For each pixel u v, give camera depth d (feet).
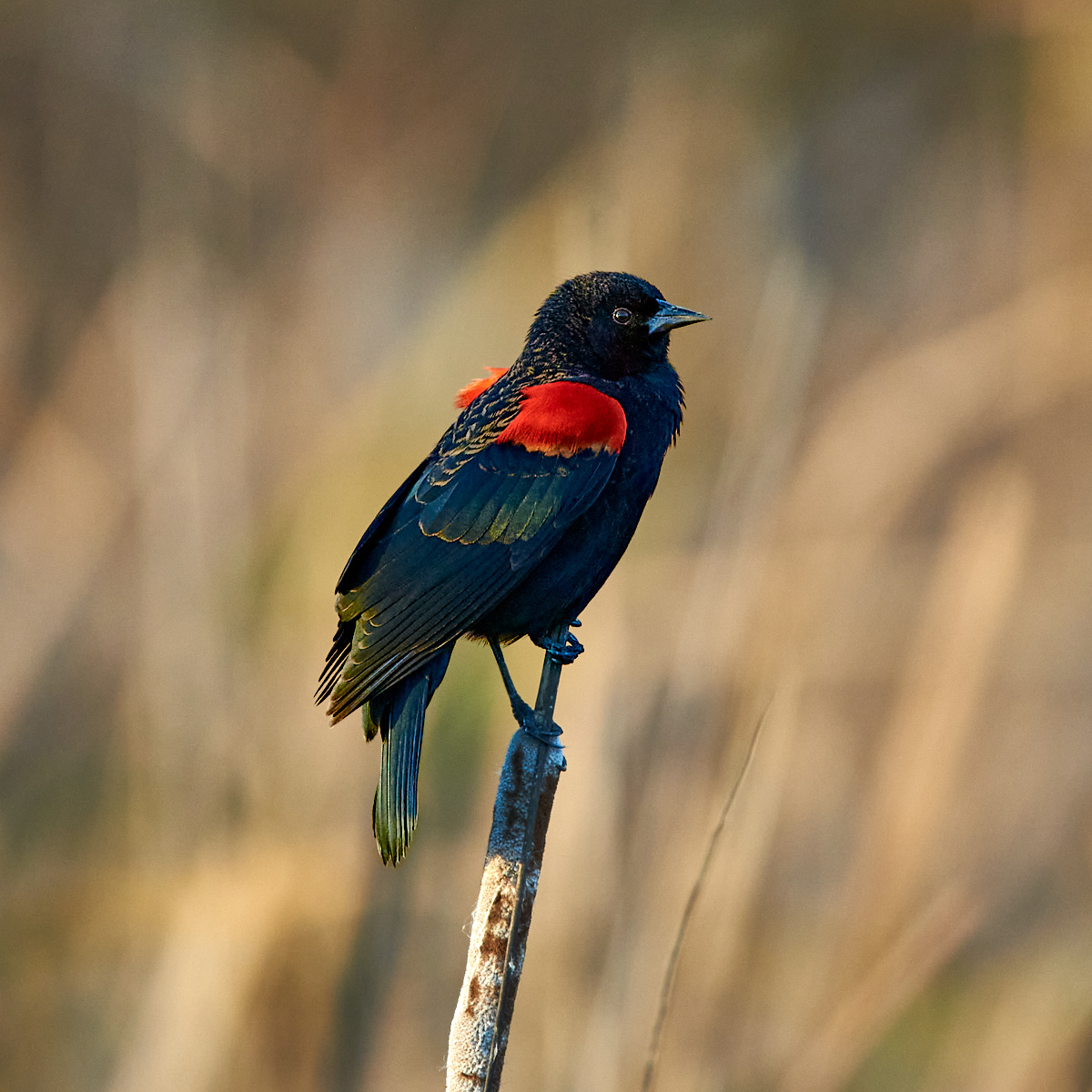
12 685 39.75
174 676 34.27
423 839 32.89
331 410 45.19
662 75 53.62
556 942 28.37
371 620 25.32
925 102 59.88
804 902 33.50
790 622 30.37
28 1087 31.48
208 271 46.16
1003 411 40.22
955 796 30.19
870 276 57.26
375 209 56.70
